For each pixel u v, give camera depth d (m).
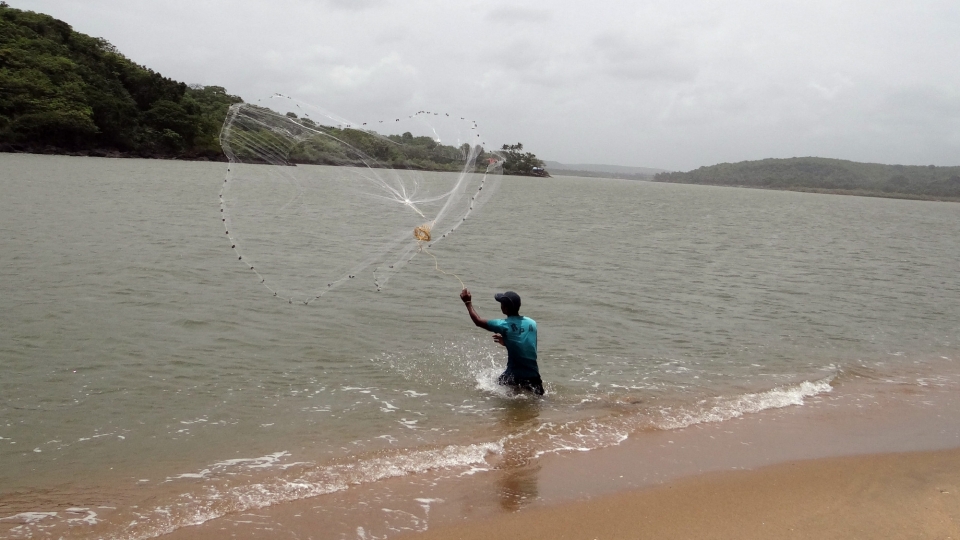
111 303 12.25
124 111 87.56
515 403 8.55
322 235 17.67
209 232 21.00
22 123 78.94
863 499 6.35
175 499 5.70
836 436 7.89
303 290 14.12
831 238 37.22
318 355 10.08
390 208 14.47
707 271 21.11
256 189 14.68
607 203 62.31
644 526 5.68
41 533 5.10
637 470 6.72
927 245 36.53
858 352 11.97
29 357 9.22
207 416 7.61
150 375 8.84
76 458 6.44
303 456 6.68
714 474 6.70
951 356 12.02
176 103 91.38
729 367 10.64
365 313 12.73
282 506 5.66
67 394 8.05
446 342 11.18
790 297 17.23
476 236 26.39
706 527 5.72
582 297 15.67
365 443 7.07
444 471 6.49
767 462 7.05
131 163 69.44
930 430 8.20
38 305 11.76
